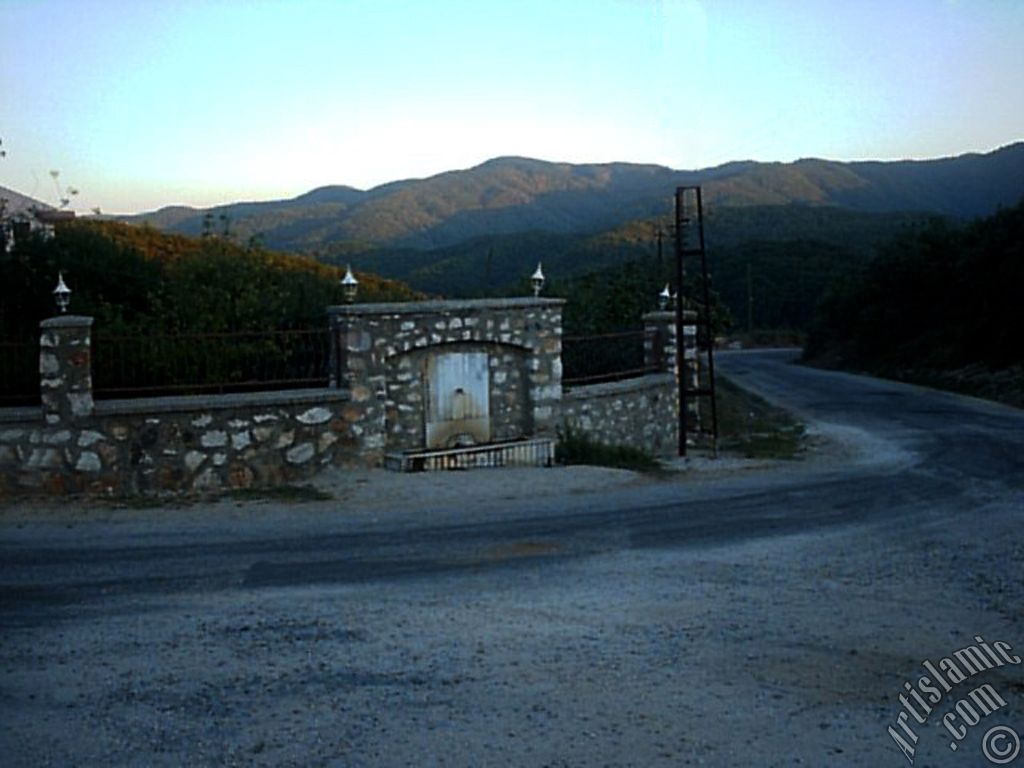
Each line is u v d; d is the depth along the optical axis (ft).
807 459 62.28
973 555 33.09
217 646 22.53
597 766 16.38
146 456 42.32
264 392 46.34
